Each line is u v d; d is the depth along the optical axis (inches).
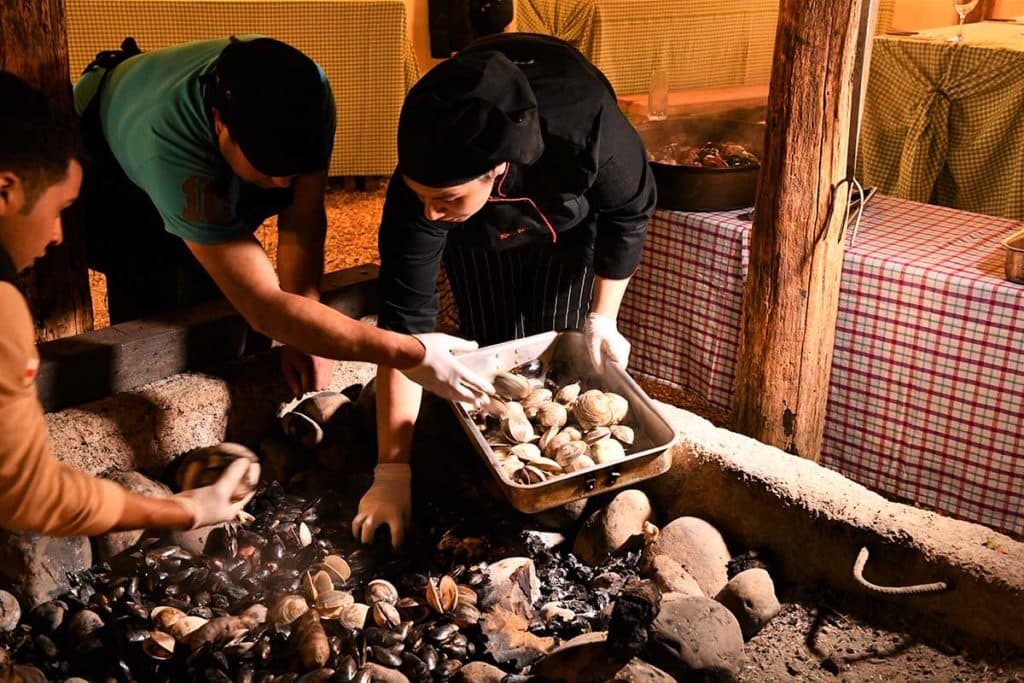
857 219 108.7
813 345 106.8
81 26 178.9
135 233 99.7
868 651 82.2
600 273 95.2
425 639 78.5
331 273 115.1
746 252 115.0
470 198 72.1
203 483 90.7
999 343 100.6
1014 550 80.9
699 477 94.7
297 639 76.4
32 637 80.1
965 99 156.2
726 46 222.1
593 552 91.1
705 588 86.8
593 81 82.1
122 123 77.2
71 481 53.8
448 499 98.3
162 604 82.4
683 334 127.1
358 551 88.0
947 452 108.3
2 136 47.8
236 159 70.0
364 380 115.5
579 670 73.5
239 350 105.3
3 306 48.4
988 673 78.5
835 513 86.0
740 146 128.6
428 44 225.0
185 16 183.8
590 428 89.0
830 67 96.8
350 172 209.5
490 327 111.9
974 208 162.1
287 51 67.7
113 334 96.6
